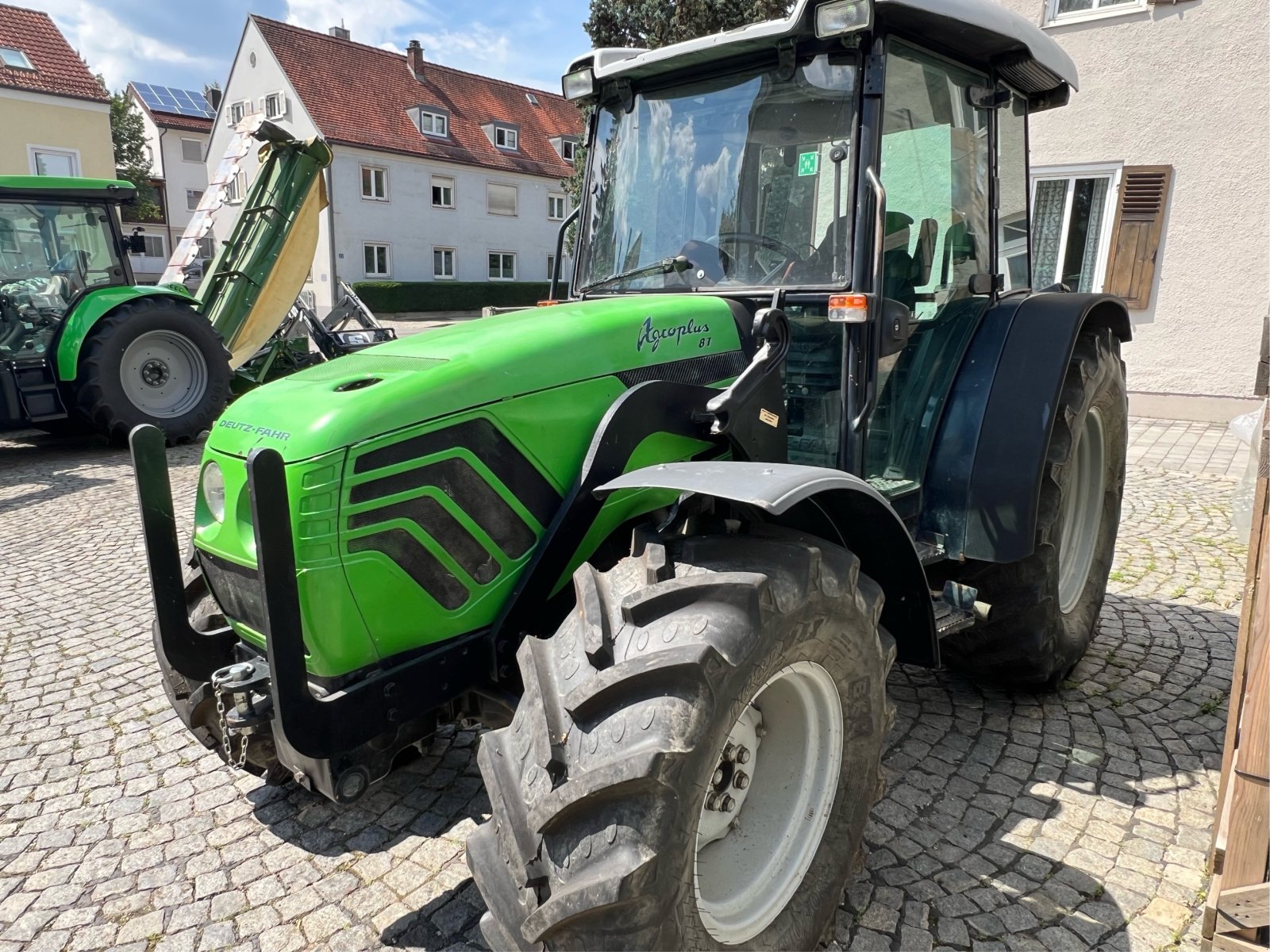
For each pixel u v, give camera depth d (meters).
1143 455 7.01
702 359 2.40
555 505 2.15
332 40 30.97
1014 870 2.33
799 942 1.94
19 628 4.20
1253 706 1.91
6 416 7.65
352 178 29.02
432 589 2.00
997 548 2.74
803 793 2.05
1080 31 8.09
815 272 2.48
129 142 40.72
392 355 2.22
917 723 3.10
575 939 1.55
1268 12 7.20
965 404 2.90
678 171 2.77
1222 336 7.85
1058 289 3.51
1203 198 7.75
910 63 2.59
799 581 1.83
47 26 20.64
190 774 2.94
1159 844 2.43
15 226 7.71
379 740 2.00
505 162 33.03
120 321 7.80
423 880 2.37
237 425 2.06
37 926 2.25
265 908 2.29
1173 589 4.32
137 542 5.52
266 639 1.93
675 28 15.71
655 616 1.75
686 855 1.60
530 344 2.14
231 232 9.20
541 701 1.71
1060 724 3.08
